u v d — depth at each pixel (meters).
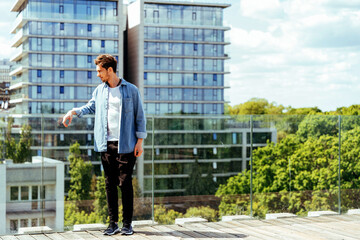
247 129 5.98
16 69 66.75
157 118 5.80
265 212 5.86
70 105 64.19
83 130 5.34
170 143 5.81
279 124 5.94
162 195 5.72
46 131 5.23
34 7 62.75
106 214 5.31
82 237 4.28
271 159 5.92
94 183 5.26
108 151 4.27
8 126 5.10
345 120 6.08
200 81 69.06
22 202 5.04
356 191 6.08
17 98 66.50
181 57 68.56
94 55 64.81
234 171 6.01
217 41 69.56
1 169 5.03
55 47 63.50
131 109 4.24
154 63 67.94
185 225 4.84
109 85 4.27
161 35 67.94
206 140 6.00
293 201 5.87
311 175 5.91
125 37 71.75
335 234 4.44
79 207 5.22
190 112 68.81
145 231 4.54
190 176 5.90
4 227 4.91
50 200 5.14
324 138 5.95
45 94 63.41
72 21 63.94
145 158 5.70
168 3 67.81
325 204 5.94
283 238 4.27
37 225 5.05
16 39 66.69
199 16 68.94
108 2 65.06
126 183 4.29
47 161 5.20
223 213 5.94
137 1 67.94
